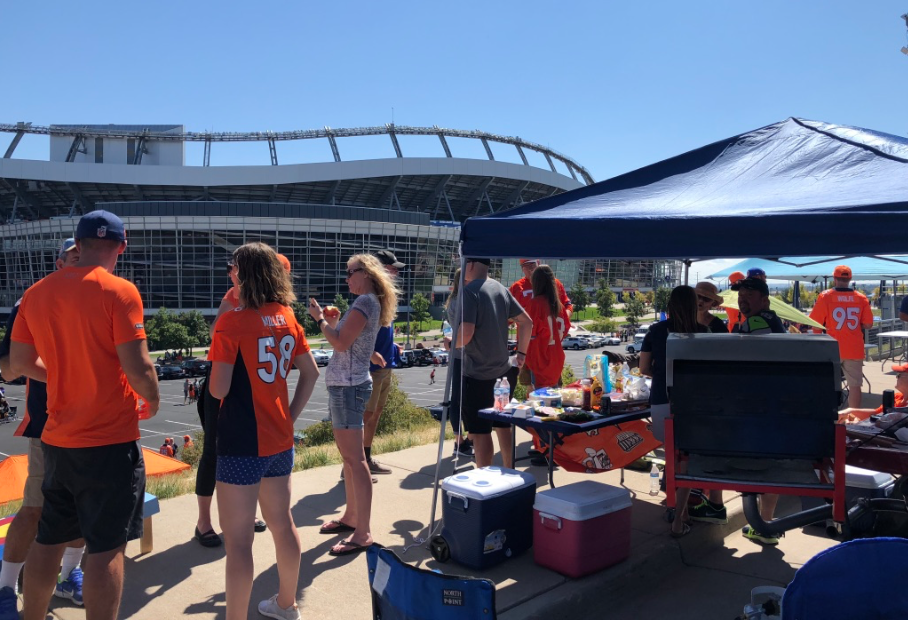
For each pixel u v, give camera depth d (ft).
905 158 12.00
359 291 13.35
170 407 154.51
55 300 8.76
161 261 287.48
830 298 25.81
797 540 14.84
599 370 15.34
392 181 380.99
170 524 14.87
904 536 10.27
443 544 12.66
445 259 333.83
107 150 387.34
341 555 13.07
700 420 11.11
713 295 16.10
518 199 430.61
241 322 9.58
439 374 195.83
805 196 11.35
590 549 11.92
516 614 10.50
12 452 113.09
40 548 9.12
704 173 14.21
